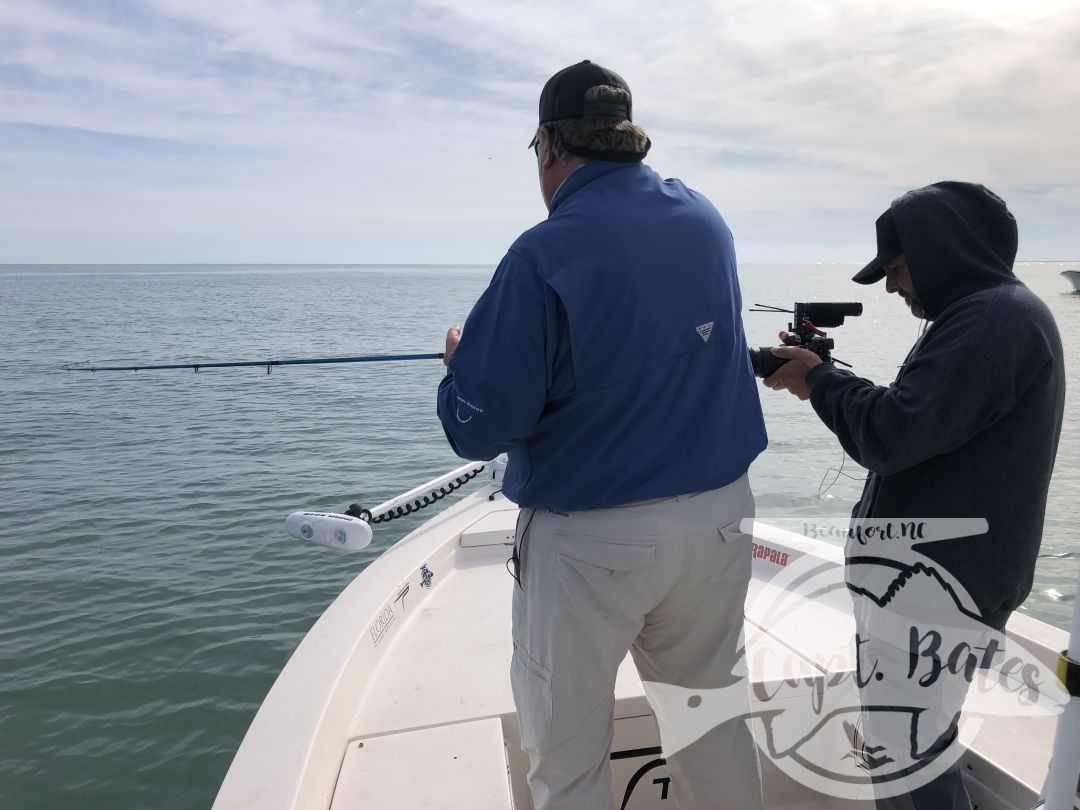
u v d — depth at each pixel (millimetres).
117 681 4270
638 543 1146
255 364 2867
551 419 1182
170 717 3963
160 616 5004
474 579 2574
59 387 15469
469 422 1137
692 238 1203
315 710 1606
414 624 2258
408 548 2561
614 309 1111
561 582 1187
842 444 1315
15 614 5039
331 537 2400
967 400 1102
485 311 1147
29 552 6109
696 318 1177
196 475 8430
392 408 12961
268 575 5641
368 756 1628
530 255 1124
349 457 9297
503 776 1551
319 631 1961
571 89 1231
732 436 1249
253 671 4371
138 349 21922
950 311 1183
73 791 3451
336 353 20766
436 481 2963
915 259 1254
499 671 1977
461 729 1717
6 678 4301
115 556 6020
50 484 8062
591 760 1245
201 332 27938
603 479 1148
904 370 1233
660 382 1146
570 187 1225
